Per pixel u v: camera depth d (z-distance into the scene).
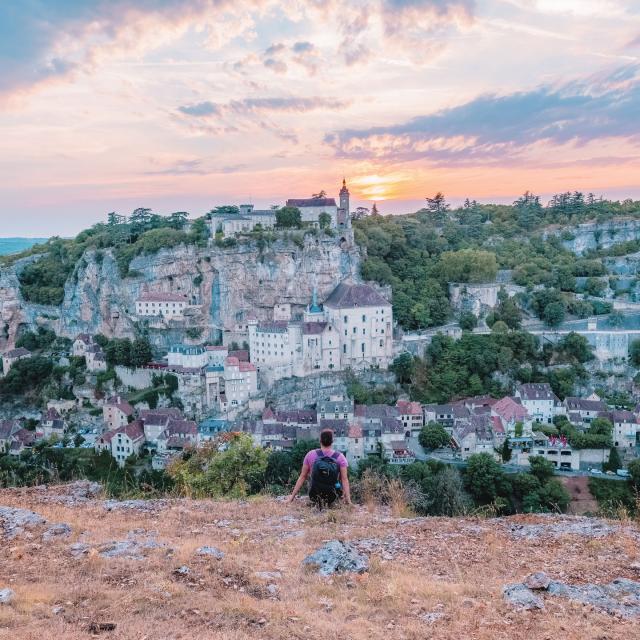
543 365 131.88
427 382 130.12
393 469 89.94
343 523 21.50
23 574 15.98
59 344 152.62
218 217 156.25
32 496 25.83
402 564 17.69
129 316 144.00
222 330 143.88
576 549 19.05
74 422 126.25
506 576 16.91
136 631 12.88
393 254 169.62
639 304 151.38
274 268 145.00
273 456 88.44
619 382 126.75
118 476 101.62
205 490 36.72
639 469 89.12
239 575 16.28
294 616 13.89
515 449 98.00
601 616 14.08
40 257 177.12
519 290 157.00
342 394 125.69
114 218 191.38
